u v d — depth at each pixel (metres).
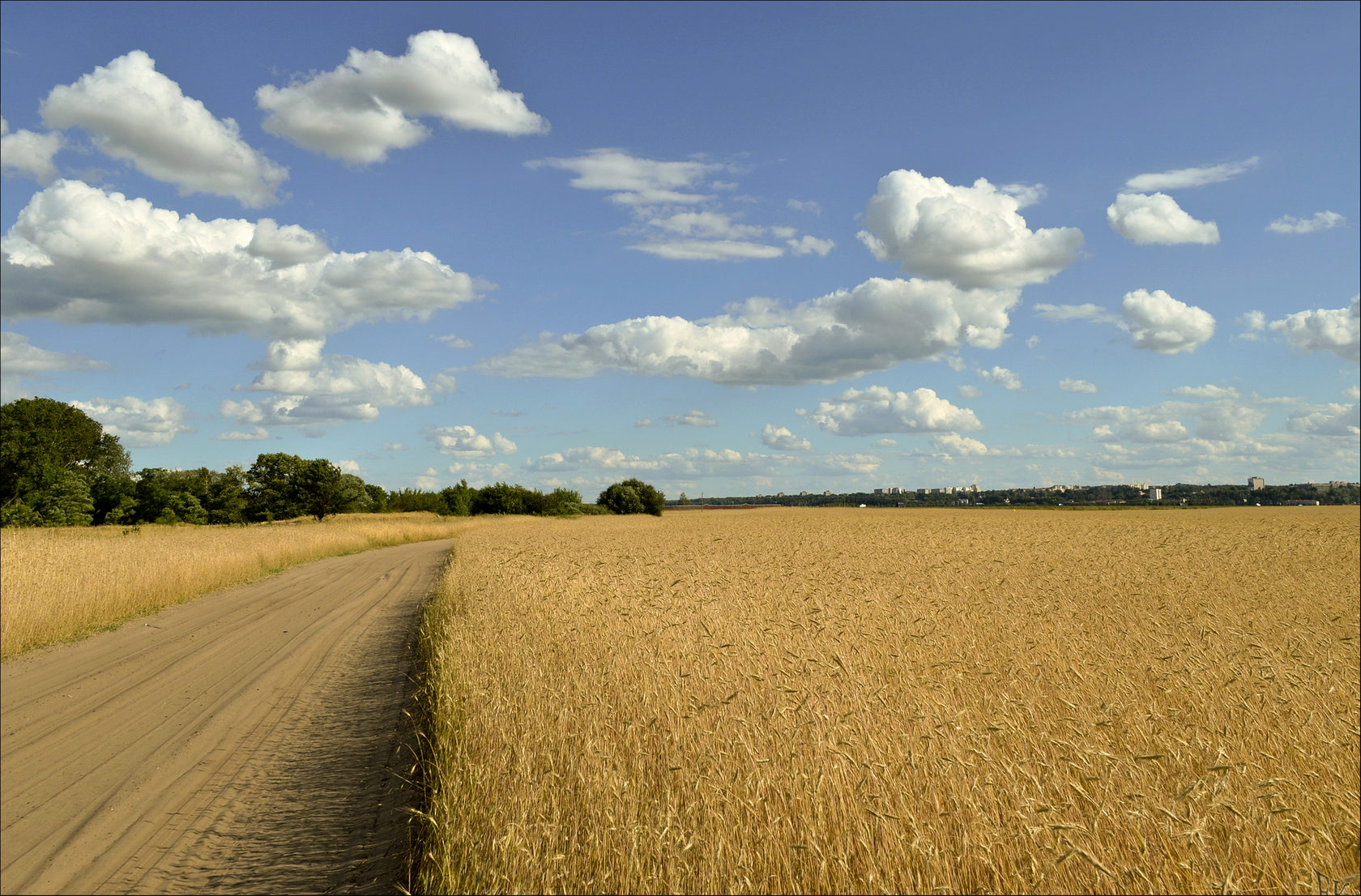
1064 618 12.03
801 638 9.25
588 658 8.31
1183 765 5.31
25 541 20.48
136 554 20.34
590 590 13.88
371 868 5.08
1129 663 8.55
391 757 7.32
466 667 8.31
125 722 8.66
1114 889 3.91
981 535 40.88
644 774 5.19
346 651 12.83
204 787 6.63
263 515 83.31
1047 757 5.30
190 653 12.66
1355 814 4.66
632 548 28.48
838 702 6.38
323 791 6.48
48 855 5.34
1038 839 4.17
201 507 79.12
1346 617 13.32
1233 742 5.79
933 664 7.84
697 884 3.94
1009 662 8.39
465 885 4.21
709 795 4.62
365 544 43.66
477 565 20.59
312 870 5.07
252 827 5.78
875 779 4.65
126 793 6.50
